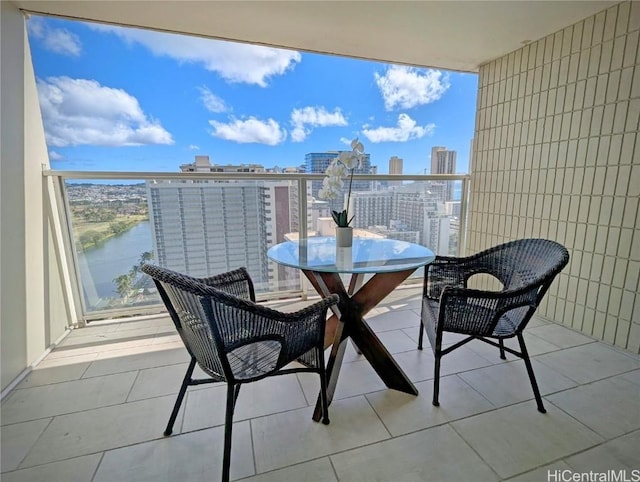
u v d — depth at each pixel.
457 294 1.41
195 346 1.23
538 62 2.41
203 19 2.10
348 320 1.68
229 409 1.12
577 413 1.45
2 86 1.76
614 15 1.92
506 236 2.77
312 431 1.37
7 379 1.69
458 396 1.58
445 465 1.20
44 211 2.11
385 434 1.35
